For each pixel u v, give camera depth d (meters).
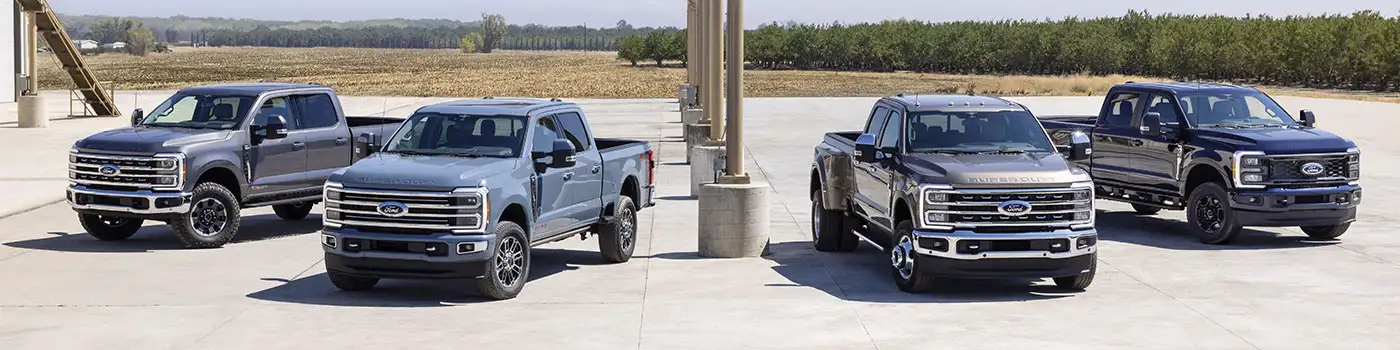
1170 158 16.38
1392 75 82.25
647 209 18.94
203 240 15.05
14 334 10.12
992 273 11.55
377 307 11.35
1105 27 120.88
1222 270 13.55
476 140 12.59
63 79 93.38
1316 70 89.19
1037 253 11.52
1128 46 112.88
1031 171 11.75
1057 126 18.42
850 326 10.49
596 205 13.61
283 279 12.88
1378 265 13.88
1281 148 15.23
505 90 80.06
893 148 12.72
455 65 159.12
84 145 15.01
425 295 11.99
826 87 87.62
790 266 13.80
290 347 9.66
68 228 16.78
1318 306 11.45
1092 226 11.81
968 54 126.62
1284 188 15.27
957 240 11.51
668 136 35.41
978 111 13.07
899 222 12.51
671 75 114.25
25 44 45.38
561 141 12.35
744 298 11.78
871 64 139.00
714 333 10.20
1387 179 23.48
